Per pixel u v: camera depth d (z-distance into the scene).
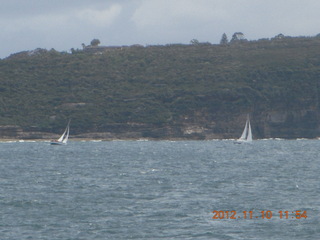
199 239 96.88
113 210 116.81
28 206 121.12
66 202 125.50
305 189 143.62
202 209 117.25
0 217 111.06
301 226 104.44
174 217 110.56
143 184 152.75
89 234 99.69
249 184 152.50
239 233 100.19
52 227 104.00
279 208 119.00
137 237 98.00
